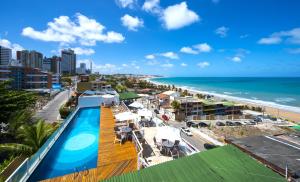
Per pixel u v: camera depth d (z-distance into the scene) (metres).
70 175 12.35
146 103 72.75
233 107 67.38
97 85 67.69
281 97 107.75
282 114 65.56
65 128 24.47
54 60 171.38
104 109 33.66
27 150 18.28
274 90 144.88
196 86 199.62
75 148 18.81
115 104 38.84
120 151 16.05
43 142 20.06
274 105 81.75
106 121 25.38
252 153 15.06
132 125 21.91
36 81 80.50
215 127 47.22
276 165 13.18
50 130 21.78
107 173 12.61
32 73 79.56
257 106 77.38
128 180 8.59
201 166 9.64
